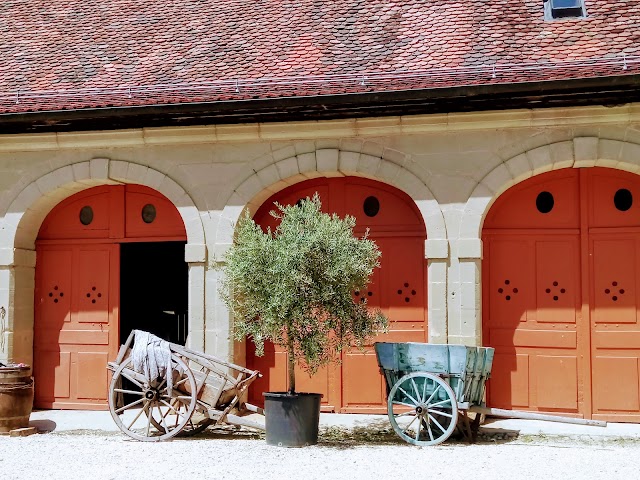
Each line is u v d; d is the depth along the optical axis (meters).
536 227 9.78
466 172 9.43
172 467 7.03
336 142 9.78
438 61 9.70
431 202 9.48
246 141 9.99
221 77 10.17
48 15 12.35
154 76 10.46
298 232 7.98
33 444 8.23
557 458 7.46
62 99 10.13
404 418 9.70
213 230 10.00
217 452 7.69
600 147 9.11
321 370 10.23
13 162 10.55
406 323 9.98
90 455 7.59
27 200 10.47
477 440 8.45
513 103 9.09
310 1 11.41
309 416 8.02
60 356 10.88
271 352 10.34
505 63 9.41
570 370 9.55
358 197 10.24
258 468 6.96
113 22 11.92
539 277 9.73
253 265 7.86
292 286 7.75
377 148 9.67
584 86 8.46
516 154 9.31
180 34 11.34
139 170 10.23
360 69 9.83
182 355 8.39
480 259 9.41
